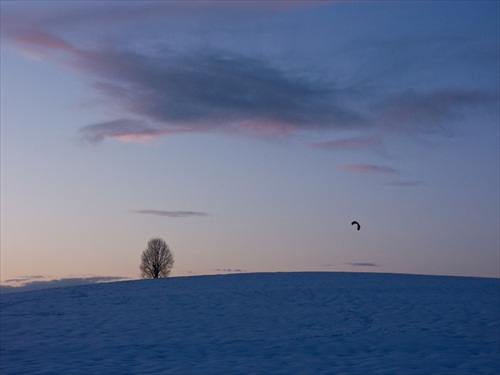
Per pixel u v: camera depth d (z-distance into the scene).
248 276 36.38
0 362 14.53
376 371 13.42
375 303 25.59
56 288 33.69
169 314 23.80
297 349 16.45
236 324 21.22
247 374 13.02
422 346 16.84
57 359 14.91
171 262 61.50
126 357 15.19
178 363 14.30
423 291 29.14
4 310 26.08
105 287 33.28
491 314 22.80
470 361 14.63
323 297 27.44
